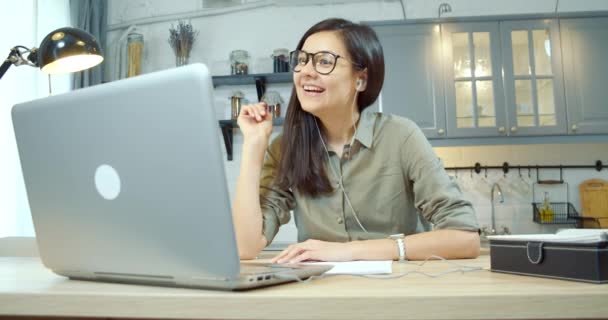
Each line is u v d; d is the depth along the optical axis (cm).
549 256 71
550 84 310
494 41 313
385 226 140
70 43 164
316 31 135
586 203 325
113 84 64
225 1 364
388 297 53
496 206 333
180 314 56
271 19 360
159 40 367
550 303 53
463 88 312
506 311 53
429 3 353
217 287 60
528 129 305
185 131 58
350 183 138
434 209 127
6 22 266
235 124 338
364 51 133
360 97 143
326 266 78
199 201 59
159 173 61
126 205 65
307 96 131
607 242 64
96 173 67
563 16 312
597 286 60
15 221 270
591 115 306
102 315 57
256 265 83
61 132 70
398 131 137
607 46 311
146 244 64
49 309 59
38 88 295
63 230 74
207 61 360
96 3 346
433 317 53
